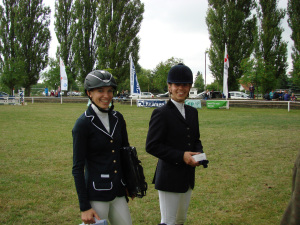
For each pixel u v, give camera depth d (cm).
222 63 3278
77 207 404
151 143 256
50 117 1559
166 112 260
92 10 3803
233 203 414
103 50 3509
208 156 679
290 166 593
